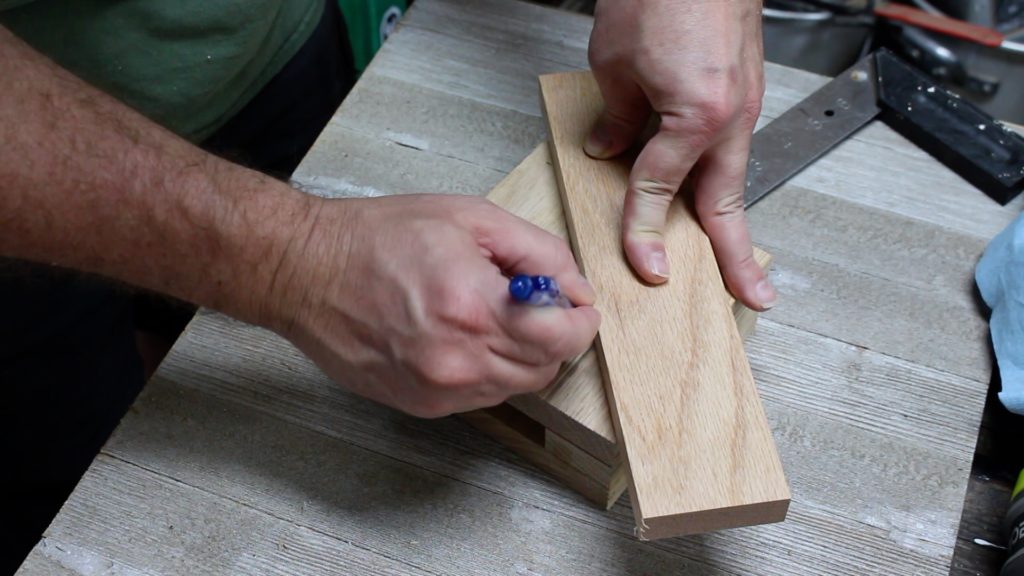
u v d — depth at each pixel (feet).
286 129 4.12
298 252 2.16
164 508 2.43
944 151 3.17
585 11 4.91
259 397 2.66
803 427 2.58
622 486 2.44
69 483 3.82
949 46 4.19
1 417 3.73
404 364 2.09
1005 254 2.74
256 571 2.32
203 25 3.17
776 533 2.39
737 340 2.26
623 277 2.40
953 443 2.54
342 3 4.56
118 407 4.06
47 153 2.03
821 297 2.86
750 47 2.49
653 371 2.20
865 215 3.06
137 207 2.10
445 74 3.53
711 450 2.07
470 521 2.42
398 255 2.10
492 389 2.13
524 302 2.00
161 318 4.51
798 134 3.26
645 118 2.68
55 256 2.15
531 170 2.85
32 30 2.92
